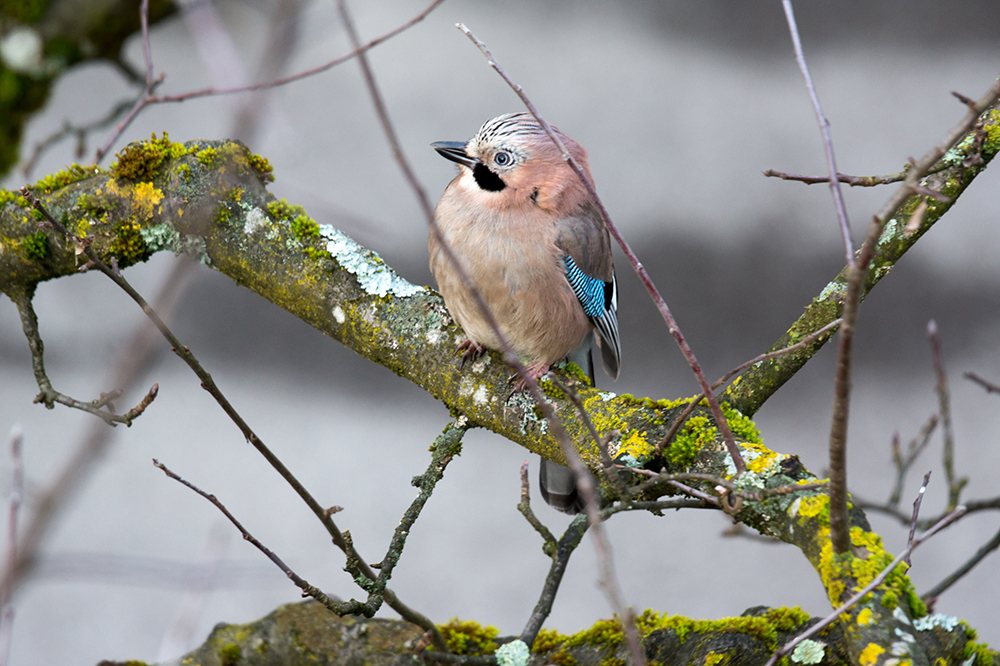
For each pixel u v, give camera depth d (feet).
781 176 15.07
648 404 16.28
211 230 17.87
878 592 12.12
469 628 17.02
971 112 9.80
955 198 17.53
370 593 14.30
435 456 16.62
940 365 21.45
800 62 11.96
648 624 16.11
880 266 17.74
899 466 22.53
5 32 23.89
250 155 18.70
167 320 13.39
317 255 17.85
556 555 15.61
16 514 11.30
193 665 16.35
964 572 19.16
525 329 19.47
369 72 9.05
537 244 19.15
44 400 17.72
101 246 17.87
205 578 16.58
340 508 14.26
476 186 19.65
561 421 16.46
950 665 14.19
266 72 13.14
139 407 14.15
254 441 13.88
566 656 16.12
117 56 25.53
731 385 17.94
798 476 13.99
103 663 16.35
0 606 10.06
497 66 12.82
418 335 17.62
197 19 17.39
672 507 13.71
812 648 15.37
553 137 12.72
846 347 10.35
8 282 18.24
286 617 16.65
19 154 25.49
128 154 17.88
